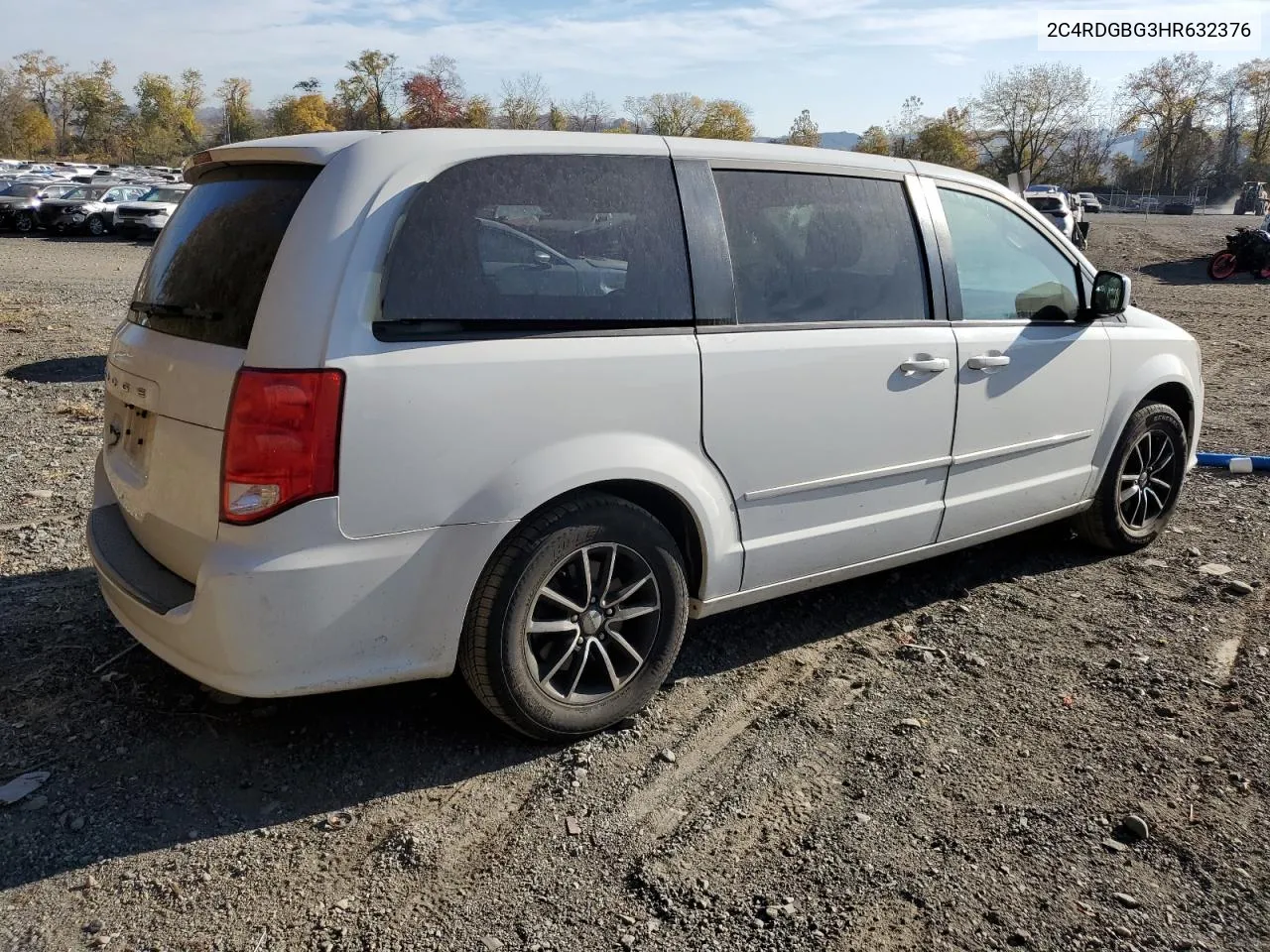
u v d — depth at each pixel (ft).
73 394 27.63
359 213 9.06
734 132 327.26
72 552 15.53
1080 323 15.10
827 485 12.06
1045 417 14.47
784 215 11.74
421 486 9.21
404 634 9.48
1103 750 10.76
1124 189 316.40
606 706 10.75
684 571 11.14
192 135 383.04
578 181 10.28
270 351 8.79
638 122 321.73
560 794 9.84
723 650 13.00
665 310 10.61
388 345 9.04
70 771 9.97
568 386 9.86
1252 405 29.01
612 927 8.12
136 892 8.39
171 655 9.68
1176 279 73.87
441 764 10.33
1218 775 10.29
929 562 16.12
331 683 9.30
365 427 8.89
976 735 11.04
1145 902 8.48
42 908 8.19
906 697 11.85
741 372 11.02
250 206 9.82
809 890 8.57
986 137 323.16
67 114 393.91
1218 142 310.04
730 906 8.36
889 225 12.73
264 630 8.89
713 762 10.48
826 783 10.11
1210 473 21.54
